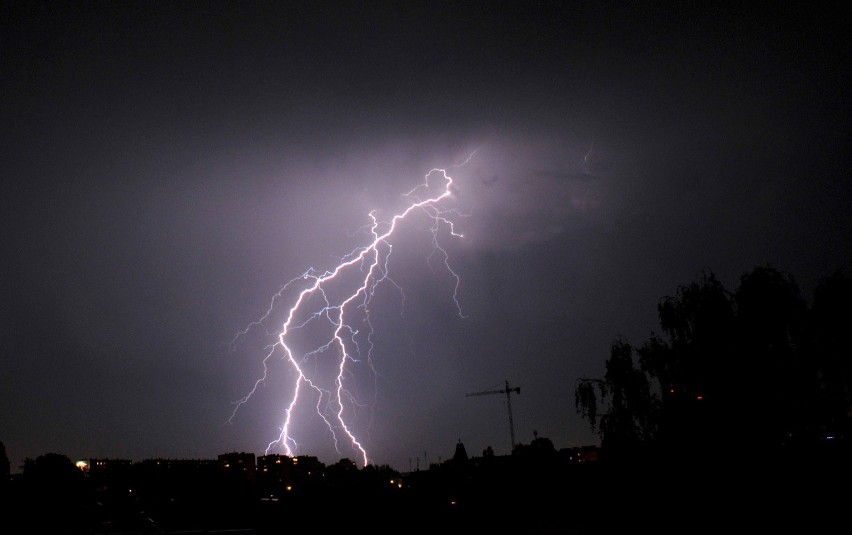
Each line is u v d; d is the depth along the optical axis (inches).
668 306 824.3
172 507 1010.7
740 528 589.0
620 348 928.9
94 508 1018.1
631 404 880.3
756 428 695.7
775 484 629.9
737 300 748.0
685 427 759.1
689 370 783.1
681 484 714.8
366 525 822.5
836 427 671.1
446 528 792.3
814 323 685.9
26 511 917.8
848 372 656.4
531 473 1049.5
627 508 745.6
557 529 728.3
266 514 915.4
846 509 555.8
